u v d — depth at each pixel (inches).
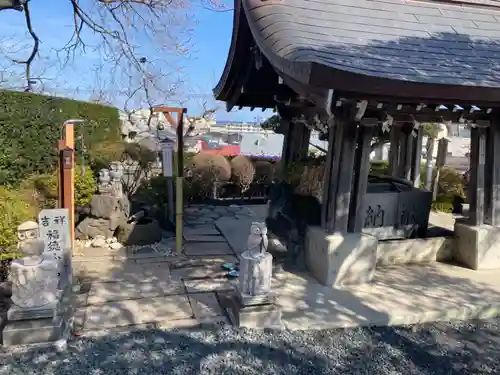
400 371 117.6
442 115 186.4
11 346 121.3
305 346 129.0
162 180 308.2
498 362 124.3
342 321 144.6
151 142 335.3
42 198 237.6
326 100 137.2
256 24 165.5
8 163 252.2
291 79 149.0
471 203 208.4
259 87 237.3
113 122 353.4
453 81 137.4
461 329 146.4
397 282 182.9
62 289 148.9
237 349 125.1
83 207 248.4
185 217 319.6
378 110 172.4
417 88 130.9
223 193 411.5
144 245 237.0
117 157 295.4
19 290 122.7
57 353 119.7
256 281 138.3
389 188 234.7
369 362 121.9
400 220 223.6
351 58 139.5
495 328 147.9
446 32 191.0
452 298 165.6
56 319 126.4
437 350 130.6
